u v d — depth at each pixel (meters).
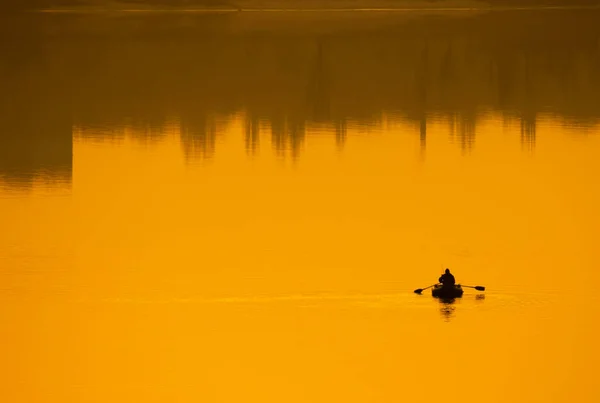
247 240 110.75
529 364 80.00
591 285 95.94
